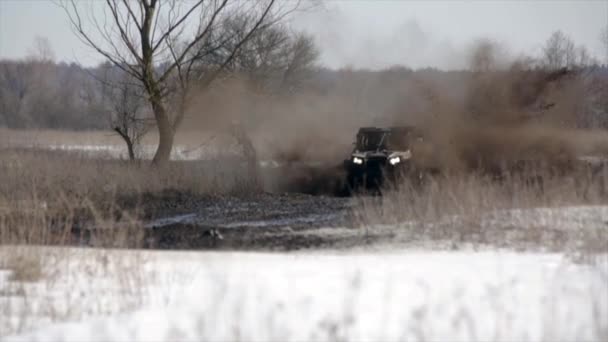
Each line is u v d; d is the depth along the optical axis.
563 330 34.56
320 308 38.91
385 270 51.09
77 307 40.22
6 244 58.53
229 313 37.56
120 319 37.88
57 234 68.94
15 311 39.75
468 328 34.75
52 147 141.38
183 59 123.69
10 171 99.62
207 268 51.72
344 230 74.94
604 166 104.00
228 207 96.62
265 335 33.88
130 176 105.75
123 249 60.88
